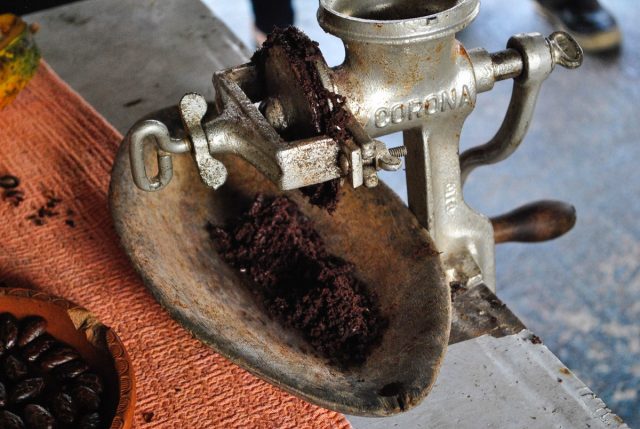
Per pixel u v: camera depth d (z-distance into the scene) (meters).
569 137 1.93
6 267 0.89
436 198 0.87
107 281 0.88
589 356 1.51
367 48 0.77
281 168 0.73
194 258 0.86
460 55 0.81
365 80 0.79
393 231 0.84
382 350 0.78
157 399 0.79
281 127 0.80
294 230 0.87
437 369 0.73
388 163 0.73
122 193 0.85
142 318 0.85
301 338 0.80
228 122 0.76
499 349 0.83
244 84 0.81
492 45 2.11
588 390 0.79
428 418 0.78
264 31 1.79
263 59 0.80
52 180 0.99
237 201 0.92
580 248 1.72
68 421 0.73
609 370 1.49
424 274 0.80
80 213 0.95
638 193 1.80
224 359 0.81
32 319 0.78
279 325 0.81
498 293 1.65
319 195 0.80
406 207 0.85
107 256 0.90
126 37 1.22
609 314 1.59
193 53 1.19
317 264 0.85
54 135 1.04
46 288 0.87
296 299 0.83
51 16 1.26
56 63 1.18
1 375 0.77
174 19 1.25
